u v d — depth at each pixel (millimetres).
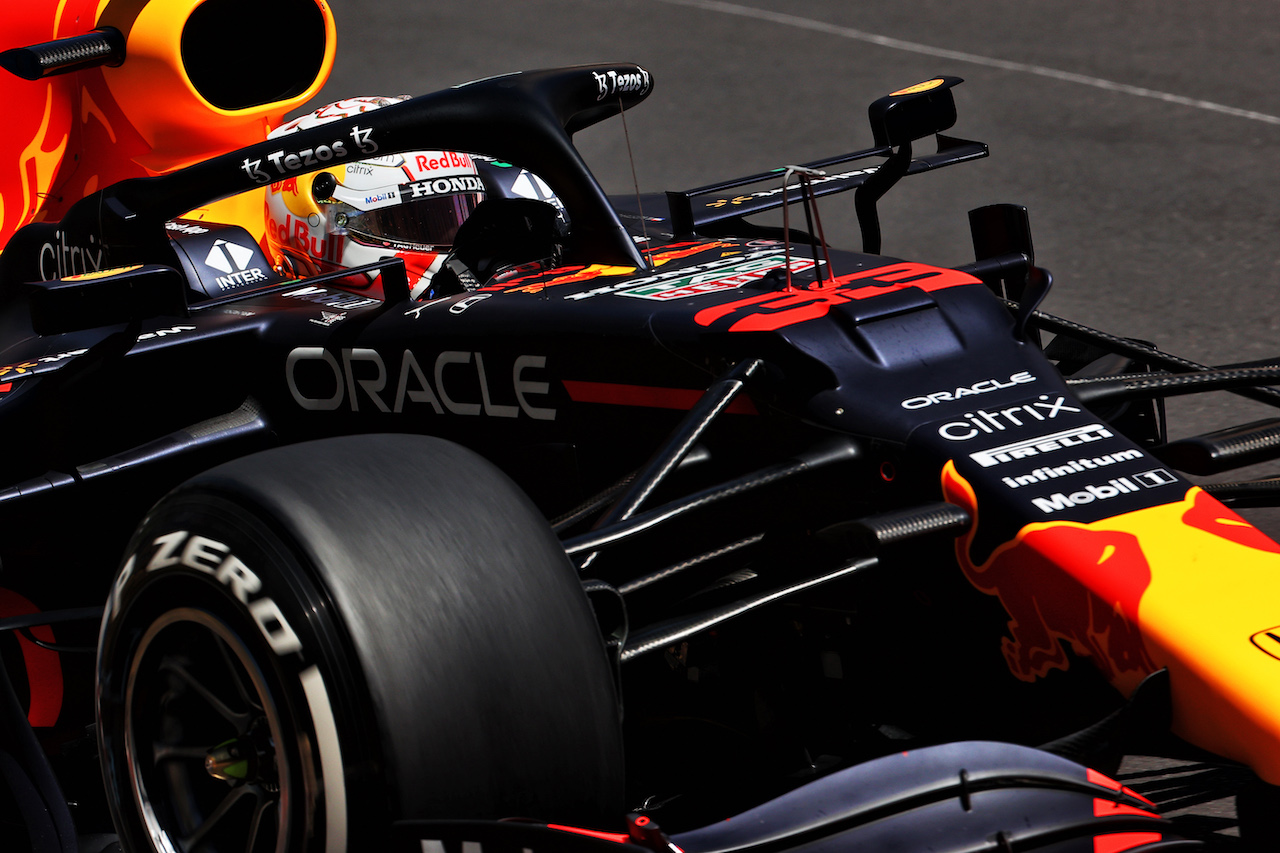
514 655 8680
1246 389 12914
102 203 14078
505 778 8562
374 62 50062
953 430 10305
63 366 12820
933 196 34250
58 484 12836
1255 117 38500
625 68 14266
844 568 10086
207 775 9477
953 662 10336
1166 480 10102
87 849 12438
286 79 18172
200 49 17359
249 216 18516
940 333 11227
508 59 49781
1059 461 10141
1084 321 26000
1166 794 10359
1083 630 9398
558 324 11977
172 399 14133
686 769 11820
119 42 17141
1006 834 8164
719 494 10055
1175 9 49406
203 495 9133
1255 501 11945
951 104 14758
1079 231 31188
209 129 17516
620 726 9125
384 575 8539
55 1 17594
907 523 9641
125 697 9641
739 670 11273
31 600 14297
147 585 9289
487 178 15852
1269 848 9055
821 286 11781
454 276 14133
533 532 9133
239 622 8703
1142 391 11664
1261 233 30172
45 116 17656
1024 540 9641
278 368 13859
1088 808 8500
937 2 53312
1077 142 37469
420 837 8234
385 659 8320
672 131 41656
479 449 12641
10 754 11266
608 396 11703
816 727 11125
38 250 15398
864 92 43875
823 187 15367
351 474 9055
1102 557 9422
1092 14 49906
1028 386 10922
